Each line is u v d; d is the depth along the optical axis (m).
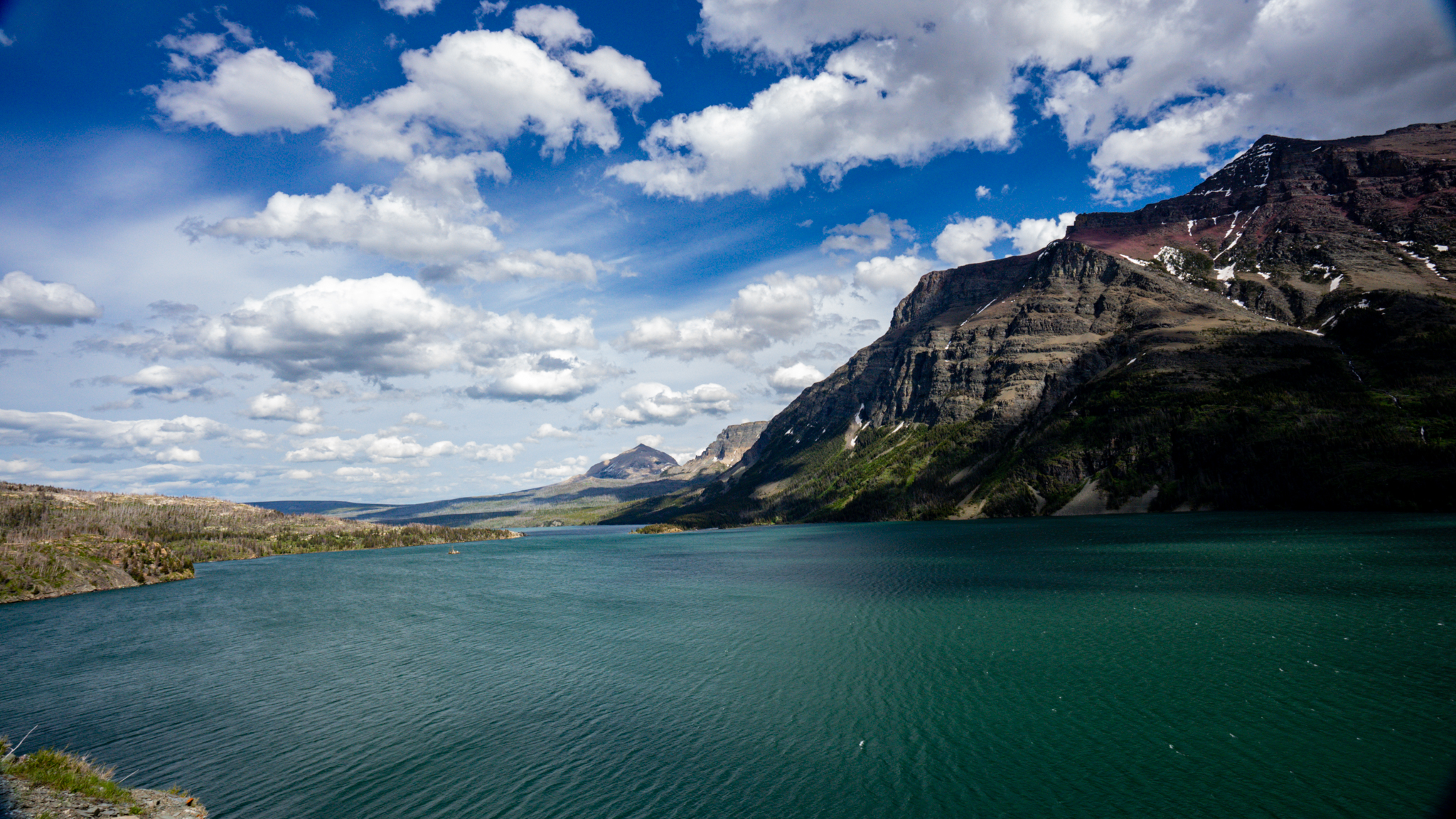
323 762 44.69
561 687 60.19
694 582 139.75
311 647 83.56
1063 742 42.69
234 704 58.88
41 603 144.12
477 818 36.28
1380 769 36.50
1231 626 69.62
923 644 69.69
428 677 65.88
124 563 182.38
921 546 198.38
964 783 37.97
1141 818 33.03
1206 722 44.19
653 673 63.50
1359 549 123.12
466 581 163.25
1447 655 54.72
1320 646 59.72
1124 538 175.00
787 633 78.75
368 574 193.00
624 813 36.25
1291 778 36.16
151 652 84.00
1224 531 174.75
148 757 46.44
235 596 144.12
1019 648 66.06
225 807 38.25
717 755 43.59
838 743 44.75
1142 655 60.47
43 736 51.78
